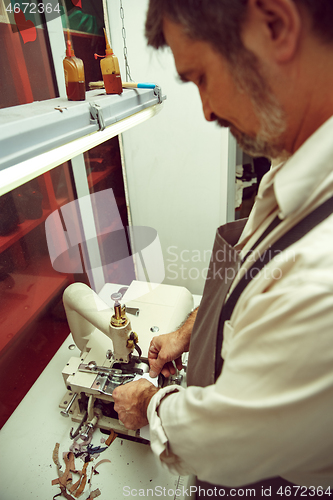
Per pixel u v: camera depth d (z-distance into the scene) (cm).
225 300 53
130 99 76
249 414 37
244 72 37
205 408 41
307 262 35
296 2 32
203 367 60
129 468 82
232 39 35
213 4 33
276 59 35
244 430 38
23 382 112
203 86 43
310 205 40
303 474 44
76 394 94
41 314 118
